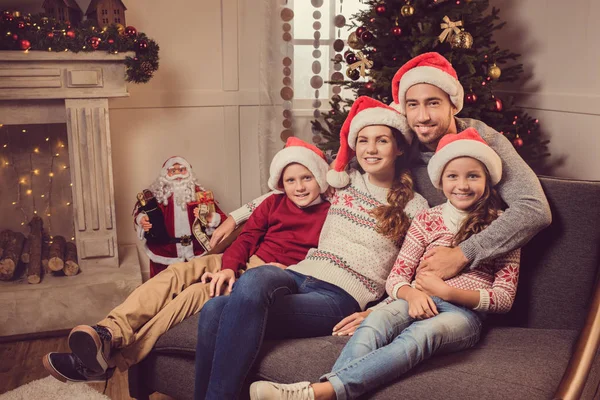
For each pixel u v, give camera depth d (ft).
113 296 9.01
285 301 5.68
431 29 7.93
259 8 10.25
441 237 5.81
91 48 8.46
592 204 5.73
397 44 8.39
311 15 10.41
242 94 10.59
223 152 10.77
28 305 8.66
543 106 9.39
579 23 8.59
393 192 6.26
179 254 9.32
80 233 9.22
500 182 5.76
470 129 5.78
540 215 5.43
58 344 8.54
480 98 8.12
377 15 8.43
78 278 9.08
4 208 10.06
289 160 6.57
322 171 6.62
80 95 8.73
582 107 8.55
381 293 6.21
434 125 6.13
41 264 9.20
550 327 5.78
